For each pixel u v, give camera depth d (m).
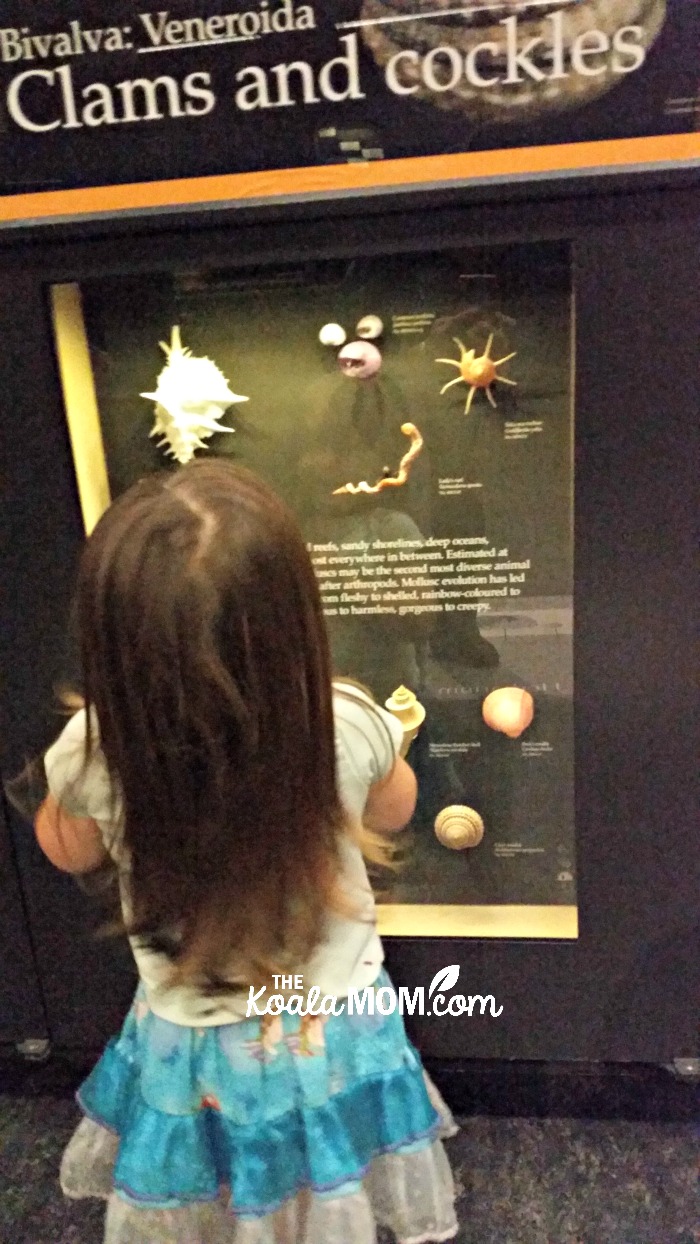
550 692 1.08
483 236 0.89
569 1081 1.20
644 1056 1.17
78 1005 1.21
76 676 1.06
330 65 0.83
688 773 1.04
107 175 0.88
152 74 0.84
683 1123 1.21
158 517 0.72
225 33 0.82
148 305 0.98
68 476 1.00
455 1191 1.13
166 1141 0.90
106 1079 0.99
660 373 0.92
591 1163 1.16
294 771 0.78
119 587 0.72
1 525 1.01
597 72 0.82
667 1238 1.07
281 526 0.75
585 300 0.90
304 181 0.87
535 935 1.14
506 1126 1.22
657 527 0.96
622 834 1.07
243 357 0.99
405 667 1.09
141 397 1.02
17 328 0.94
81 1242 1.10
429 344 0.97
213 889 0.80
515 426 0.99
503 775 1.12
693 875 1.08
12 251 0.92
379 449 1.01
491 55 0.82
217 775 0.76
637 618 0.99
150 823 0.79
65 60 0.84
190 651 0.71
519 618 1.06
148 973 0.89
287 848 0.79
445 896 1.18
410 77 0.83
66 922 1.16
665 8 0.79
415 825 1.16
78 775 0.86
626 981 1.13
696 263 0.88
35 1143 1.23
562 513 1.01
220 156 0.86
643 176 0.84
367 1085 0.94
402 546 1.05
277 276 0.96
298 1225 0.97
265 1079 0.89
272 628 0.73
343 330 0.97
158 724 0.74
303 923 0.84
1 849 1.13
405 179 0.86
